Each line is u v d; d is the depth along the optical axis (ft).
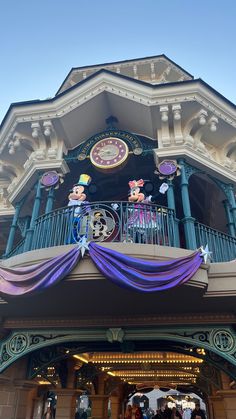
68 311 19.38
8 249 24.98
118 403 49.26
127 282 15.34
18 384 21.88
